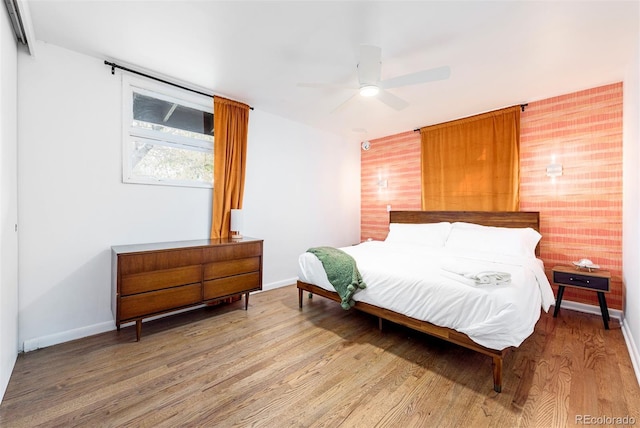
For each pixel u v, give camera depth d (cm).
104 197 250
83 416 147
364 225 523
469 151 379
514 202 340
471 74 263
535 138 330
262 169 374
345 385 176
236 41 216
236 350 218
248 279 301
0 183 156
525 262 258
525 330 172
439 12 181
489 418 147
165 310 240
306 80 283
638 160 209
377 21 190
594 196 294
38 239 218
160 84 279
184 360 203
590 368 193
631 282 234
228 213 328
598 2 170
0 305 155
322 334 247
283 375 186
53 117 223
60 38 214
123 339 234
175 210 296
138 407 154
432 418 148
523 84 285
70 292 233
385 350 220
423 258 288
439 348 223
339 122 414
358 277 251
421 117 387
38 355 206
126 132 260
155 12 184
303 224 429
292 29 201
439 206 408
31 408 152
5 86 167
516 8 176
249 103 343
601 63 243
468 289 188
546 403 158
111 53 235
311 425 143
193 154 314
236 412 151
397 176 471
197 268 260
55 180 225
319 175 452
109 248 253
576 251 305
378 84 223
